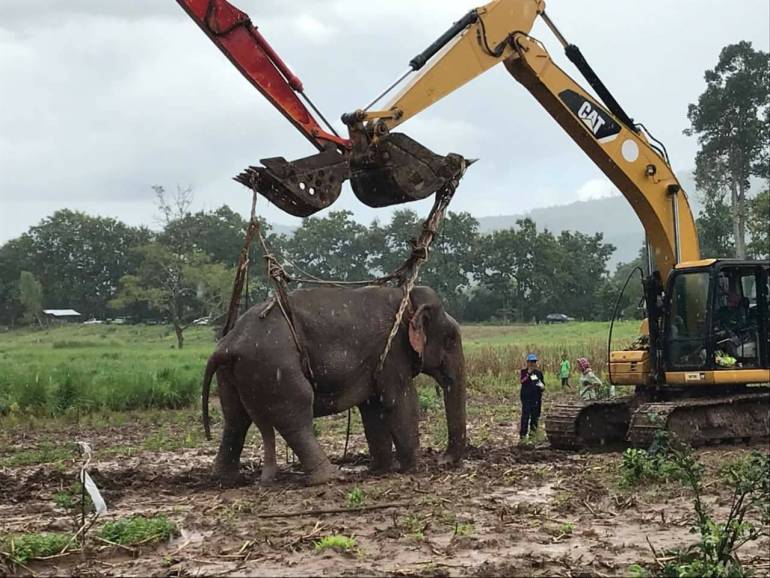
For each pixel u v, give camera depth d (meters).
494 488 12.56
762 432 16.97
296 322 12.76
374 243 92.19
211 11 12.12
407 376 13.85
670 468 12.34
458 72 14.44
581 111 16.16
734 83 67.50
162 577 8.22
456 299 91.06
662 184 16.92
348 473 13.75
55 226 105.38
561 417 16.47
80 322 103.38
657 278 16.86
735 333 16.41
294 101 12.67
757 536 8.57
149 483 13.45
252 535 9.60
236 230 90.44
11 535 9.72
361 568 8.37
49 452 17.94
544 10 15.66
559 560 8.62
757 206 66.56
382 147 12.98
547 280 89.94
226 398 13.16
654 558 8.61
